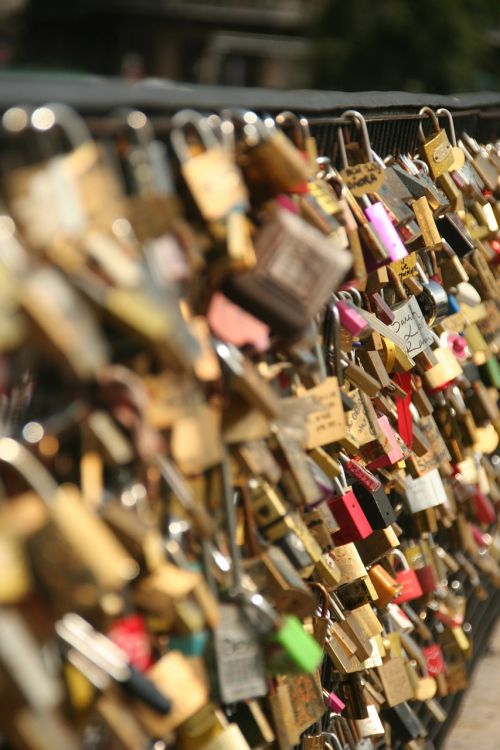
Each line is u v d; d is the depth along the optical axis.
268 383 2.95
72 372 1.94
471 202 5.59
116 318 2.07
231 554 2.69
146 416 2.17
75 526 1.93
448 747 5.93
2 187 2.00
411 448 4.67
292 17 61.50
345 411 3.59
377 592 4.22
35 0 60.47
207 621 2.46
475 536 6.24
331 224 3.20
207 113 2.79
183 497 2.39
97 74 60.84
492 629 7.78
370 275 4.11
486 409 5.79
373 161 4.23
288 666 2.77
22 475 1.93
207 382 2.61
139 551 2.18
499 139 7.89
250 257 2.67
